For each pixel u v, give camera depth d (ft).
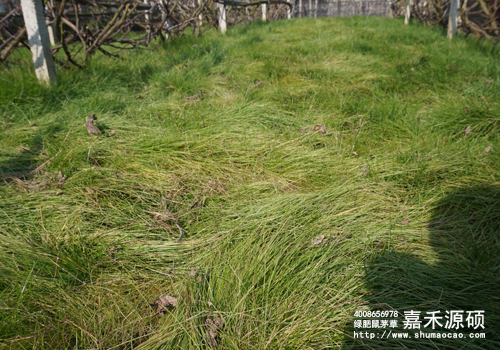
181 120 11.18
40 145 10.03
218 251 6.38
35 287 5.62
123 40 21.30
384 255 6.30
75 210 7.26
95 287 5.80
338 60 18.69
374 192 8.29
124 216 7.34
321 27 33.27
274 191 8.38
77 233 6.72
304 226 6.91
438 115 11.70
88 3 19.53
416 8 39.50
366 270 5.90
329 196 7.95
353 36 25.49
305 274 5.76
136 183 8.33
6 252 6.13
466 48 22.03
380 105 12.37
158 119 11.54
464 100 12.39
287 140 10.41
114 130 10.65
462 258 6.27
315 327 4.98
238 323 5.05
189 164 9.12
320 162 9.34
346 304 5.37
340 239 6.62
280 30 31.68
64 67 16.57
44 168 8.80
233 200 8.02
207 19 37.70
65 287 5.76
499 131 10.62
